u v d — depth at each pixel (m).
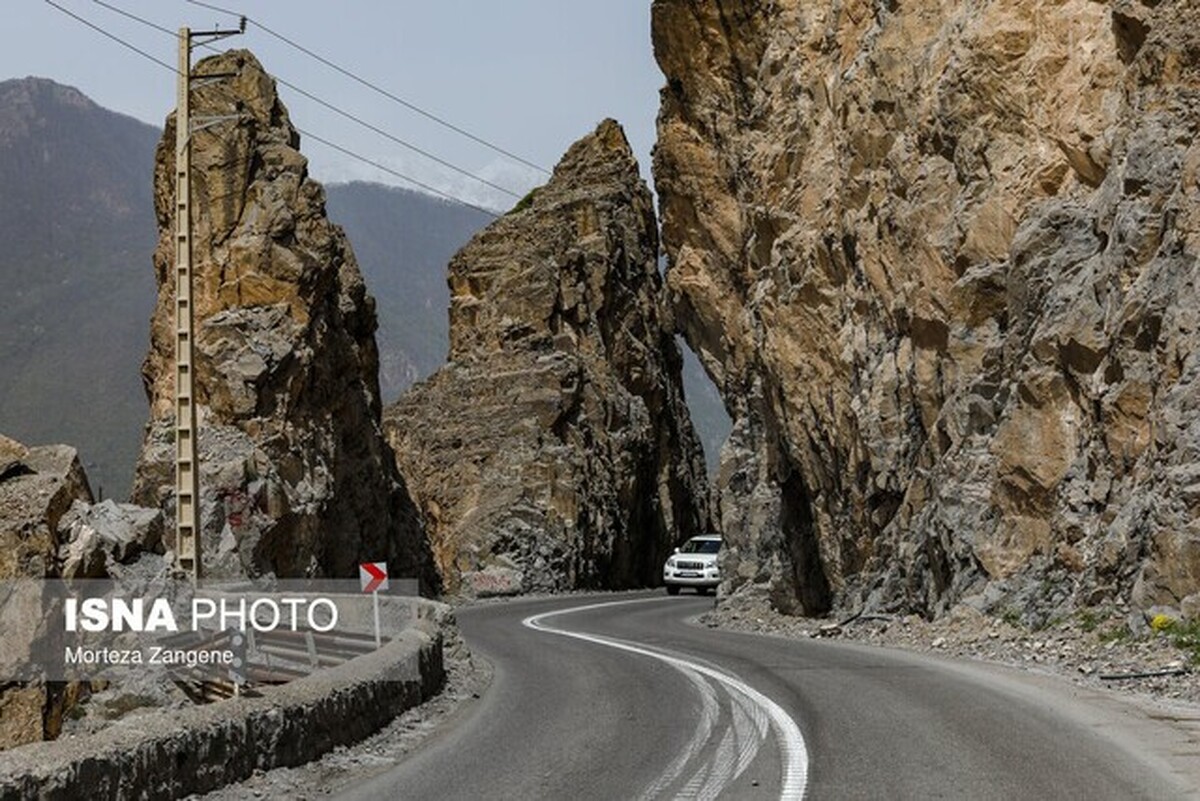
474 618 34.66
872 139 27.88
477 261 71.19
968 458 22.55
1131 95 20.59
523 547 59.66
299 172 44.56
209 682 17.12
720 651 20.62
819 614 33.25
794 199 32.19
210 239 42.66
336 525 43.88
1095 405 19.55
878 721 12.03
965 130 24.03
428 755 11.51
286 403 41.12
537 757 11.08
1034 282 21.58
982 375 22.70
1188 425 16.88
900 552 25.23
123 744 8.27
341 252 49.84
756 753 10.68
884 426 26.89
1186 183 18.30
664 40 38.66
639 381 74.31
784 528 34.97
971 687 14.18
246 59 47.47
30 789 7.14
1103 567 18.02
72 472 19.36
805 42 32.62
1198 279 17.69
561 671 18.67
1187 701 12.64
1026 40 23.27
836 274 30.47
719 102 37.97
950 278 24.33
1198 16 19.22
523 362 66.56
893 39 27.17
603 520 65.19
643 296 78.12
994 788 8.89
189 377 24.52
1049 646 17.03
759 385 36.88
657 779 9.77
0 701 16.17
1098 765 9.55
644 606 40.50
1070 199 22.08
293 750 10.65
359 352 50.31
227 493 37.41
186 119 25.38
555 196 76.88
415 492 64.81
